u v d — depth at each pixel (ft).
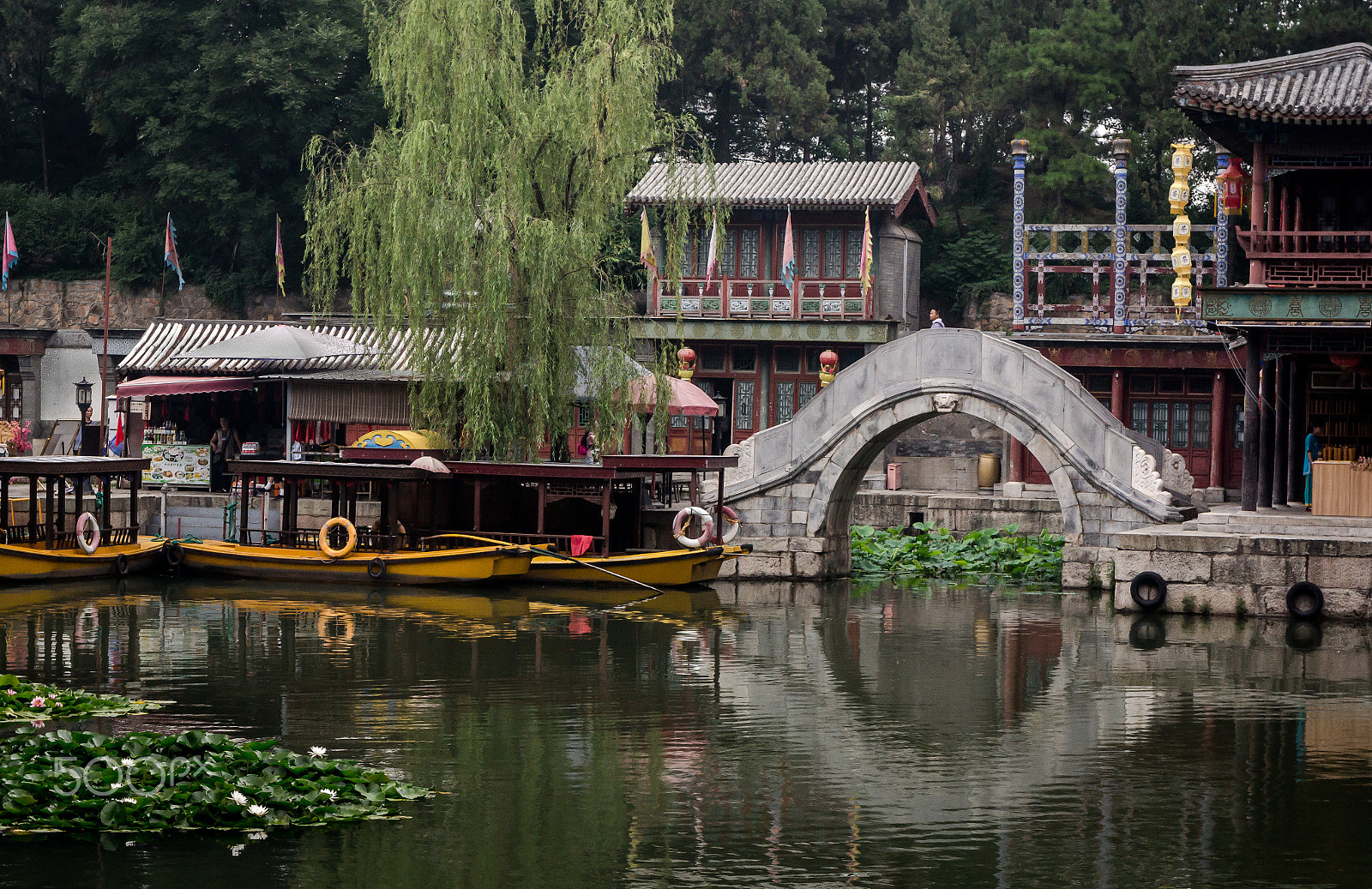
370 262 105.91
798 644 78.64
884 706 63.52
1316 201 95.14
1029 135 161.79
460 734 57.31
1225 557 85.71
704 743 56.44
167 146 168.14
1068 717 61.41
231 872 40.81
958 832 45.62
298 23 166.50
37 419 156.56
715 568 102.17
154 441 126.82
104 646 75.56
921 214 156.15
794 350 142.51
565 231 103.96
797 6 171.42
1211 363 119.44
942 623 86.17
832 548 107.45
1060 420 98.99
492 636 79.97
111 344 159.33
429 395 107.45
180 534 117.19
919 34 173.37
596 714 61.16
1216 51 153.99
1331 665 72.33
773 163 149.69
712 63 168.25
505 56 104.99
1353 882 41.37
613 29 107.24
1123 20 170.60
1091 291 162.20
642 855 43.16
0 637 77.82
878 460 136.36
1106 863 42.80
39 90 186.29
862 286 141.18
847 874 41.73
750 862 42.73
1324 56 88.79
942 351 101.45
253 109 169.48
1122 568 88.07
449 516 106.83
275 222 175.22
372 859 42.24
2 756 47.44
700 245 144.66
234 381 124.26
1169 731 58.85
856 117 187.52
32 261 182.91
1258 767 53.31
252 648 75.31
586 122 104.58
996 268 166.30
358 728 57.98
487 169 106.01
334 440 121.70
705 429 141.59
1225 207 99.45
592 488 100.63
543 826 45.73
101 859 41.50
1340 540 83.51
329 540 103.04
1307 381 100.12
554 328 105.81
